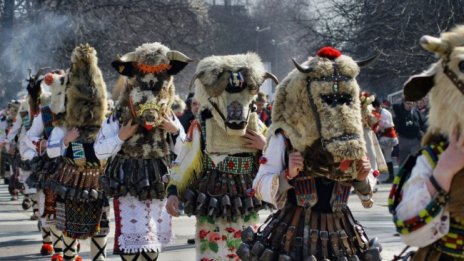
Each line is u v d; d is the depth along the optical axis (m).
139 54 11.45
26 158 14.92
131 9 62.56
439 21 48.19
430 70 6.00
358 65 8.06
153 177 11.49
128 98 11.55
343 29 57.16
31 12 61.47
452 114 5.73
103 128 11.55
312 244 7.96
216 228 10.47
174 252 15.57
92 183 12.85
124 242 11.31
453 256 6.02
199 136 10.43
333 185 8.07
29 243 17.47
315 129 7.86
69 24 61.12
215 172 10.42
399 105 28.31
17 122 21.95
